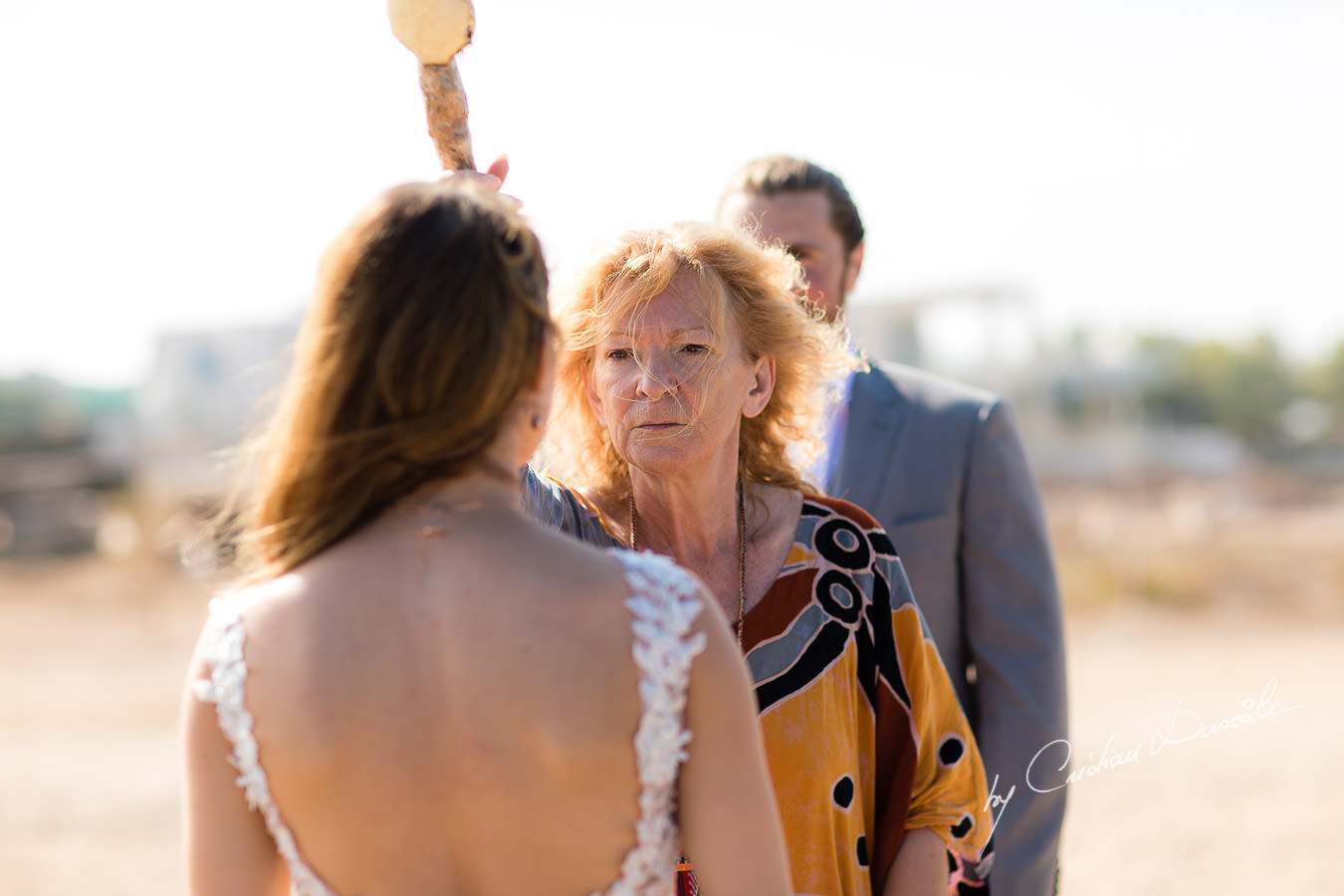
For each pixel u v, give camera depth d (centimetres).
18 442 2750
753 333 191
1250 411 4662
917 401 265
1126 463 2527
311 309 126
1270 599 1669
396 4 159
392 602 120
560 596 120
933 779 191
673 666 120
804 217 270
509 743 117
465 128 165
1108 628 1518
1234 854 589
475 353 120
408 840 118
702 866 124
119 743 920
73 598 1791
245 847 124
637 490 196
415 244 122
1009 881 238
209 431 2169
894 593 191
